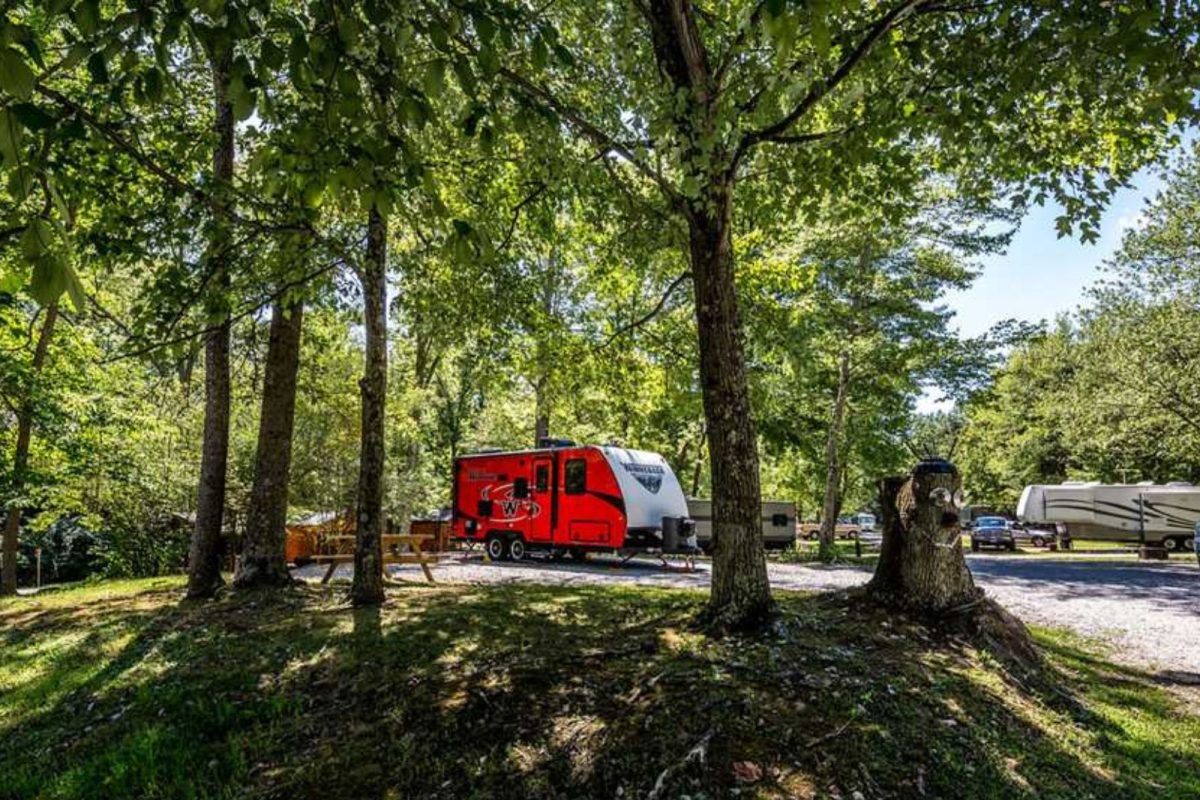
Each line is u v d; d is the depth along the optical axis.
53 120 2.26
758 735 4.59
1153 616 10.47
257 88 2.80
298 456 18.23
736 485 6.52
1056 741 5.12
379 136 2.88
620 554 17.55
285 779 4.87
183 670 6.73
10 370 11.20
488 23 2.79
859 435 24.33
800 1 2.71
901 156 6.91
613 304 13.19
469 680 5.84
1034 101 6.77
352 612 8.30
